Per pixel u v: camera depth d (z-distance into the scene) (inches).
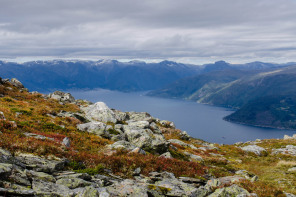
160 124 2566.4
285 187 929.5
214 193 576.7
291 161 1609.3
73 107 2050.9
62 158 663.8
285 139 2903.5
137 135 1307.8
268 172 1280.8
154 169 795.4
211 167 1228.5
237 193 596.7
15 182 416.8
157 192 529.7
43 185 430.6
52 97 2426.2
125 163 757.9
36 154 625.3
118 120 1786.4
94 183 524.7
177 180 697.0
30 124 1067.3
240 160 1674.5
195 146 2031.3
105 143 1106.1
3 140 652.1
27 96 2041.1
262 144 2650.1
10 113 1196.5
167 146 1290.6
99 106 1820.9
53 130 1091.9
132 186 522.0
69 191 432.8
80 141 1015.6
